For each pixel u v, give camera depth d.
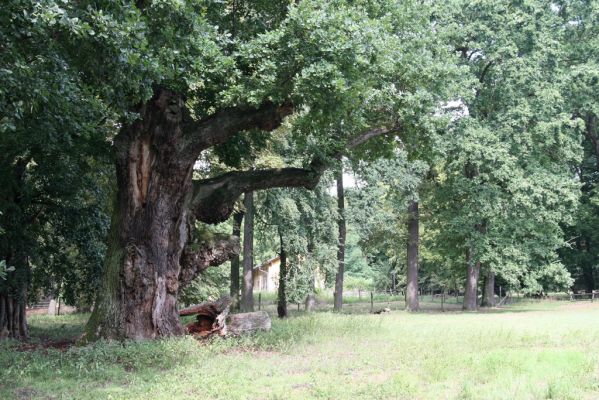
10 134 10.64
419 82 15.12
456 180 28.77
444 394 7.45
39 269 19.14
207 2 11.42
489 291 36.25
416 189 30.17
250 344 12.78
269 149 22.33
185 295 26.81
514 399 7.04
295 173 14.77
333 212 26.53
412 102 14.45
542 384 7.97
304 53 11.16
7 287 16.31
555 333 15.01
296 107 12.90
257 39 11.27
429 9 18.67
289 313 28.95
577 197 28.31
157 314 12.70
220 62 10.83
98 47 8.41
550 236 30.83
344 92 11.16
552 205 28.44
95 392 7.85
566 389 7.41
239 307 27.55
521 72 27.06
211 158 22.36
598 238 41.59
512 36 28.03
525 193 27.00
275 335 14.12
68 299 20.22
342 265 32.38
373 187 29.56
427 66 15.25
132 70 8.59
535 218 28.48
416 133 15.74
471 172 30.30
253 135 16.61
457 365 9.55
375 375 9.03
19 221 16.66
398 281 59.50
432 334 15.19
